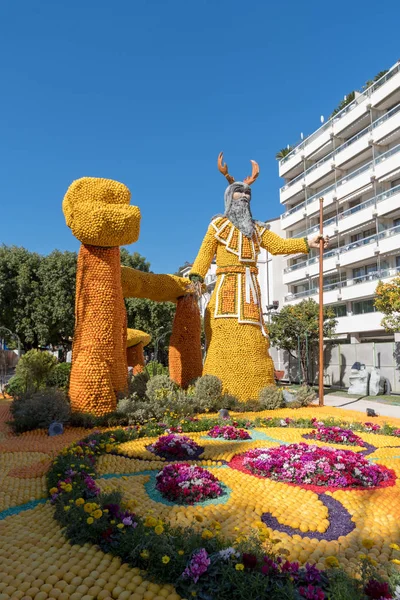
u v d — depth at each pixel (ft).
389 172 91.61
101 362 36.60
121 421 33.63
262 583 9.59
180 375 50.29
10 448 26.20
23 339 91.76
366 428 32.50
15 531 13.88
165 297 50.75
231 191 48.06
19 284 87.86
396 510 16.48
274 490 18.58
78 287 38.34
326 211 114.73
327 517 15.84
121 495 15.49
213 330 45.68
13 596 10.14
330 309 89.56
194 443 25.63
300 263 118.42
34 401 33.83
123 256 107.55
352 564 11.75
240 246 46.50
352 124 102.99
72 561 11.62
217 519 15.03
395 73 90.48
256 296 46.42
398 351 66.95
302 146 122.21
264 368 44.60
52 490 16.42
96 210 35.47
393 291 63.67
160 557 10.91
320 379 48.26
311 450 22.63
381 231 94.79
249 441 28.35
